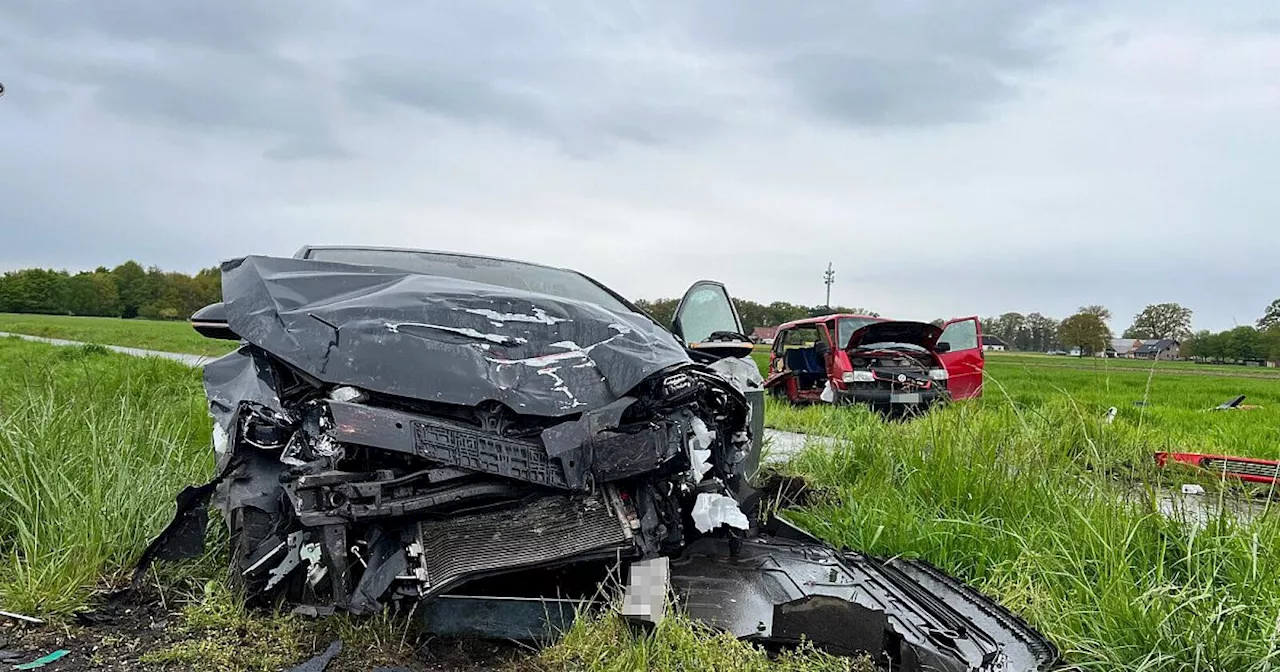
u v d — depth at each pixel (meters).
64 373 8.84
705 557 3.96
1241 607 3.51
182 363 11.77
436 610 3.25
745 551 4.06
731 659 2.97
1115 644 3.54
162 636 3.31
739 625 3.21
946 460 5.86
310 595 3.36
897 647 2.97
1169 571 4.34
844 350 13.27
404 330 3.42
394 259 5.00
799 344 15.90
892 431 7.26
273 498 3.32
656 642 3.10
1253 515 4.63
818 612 3.04
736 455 3.92
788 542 4.30
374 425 3.12
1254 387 24.42
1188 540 4.28
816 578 3.74
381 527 3.26
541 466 3.20
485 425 3.25
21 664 3.03
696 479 3.62
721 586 3.58
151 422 5.59
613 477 3.25
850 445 7.20
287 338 3.42
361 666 3.06
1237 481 5.34
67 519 4.00
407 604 3.25
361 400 3.26
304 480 3.05
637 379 3.36
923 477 5.83
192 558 3.89
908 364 13.04
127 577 3.94
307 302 3.68
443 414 3.28
